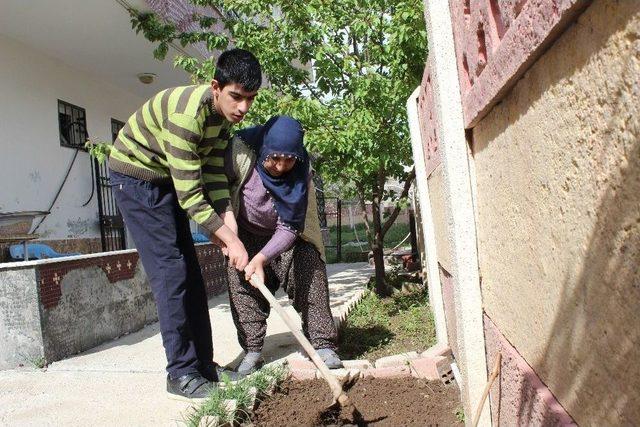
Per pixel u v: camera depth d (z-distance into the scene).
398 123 7.09
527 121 2.04
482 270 2.95
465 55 2.72
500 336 2.67
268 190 3.95
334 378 3.24
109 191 10.68
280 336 5.41
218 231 3.57
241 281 4.27
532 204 2.07
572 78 1.59
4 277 4.58
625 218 1.35
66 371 4.52
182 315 3.76
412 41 6.40
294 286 4.26
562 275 1.81
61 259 4.91
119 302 5.83
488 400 2.94
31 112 8.84
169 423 3.35
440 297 4.84
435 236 4.90
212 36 8.05
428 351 4.33
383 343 5.24
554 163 1.80
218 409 3.30
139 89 12.13
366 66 6.77
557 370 1.94
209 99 3.50
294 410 3.52
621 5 1.26
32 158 8.73
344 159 7.07
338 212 14.42
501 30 2.18
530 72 1.96
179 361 3.76
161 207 3.74
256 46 7.38
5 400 3.90
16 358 4.61
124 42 9.44
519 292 2.33
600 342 1.56
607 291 1.49
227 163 4.00
